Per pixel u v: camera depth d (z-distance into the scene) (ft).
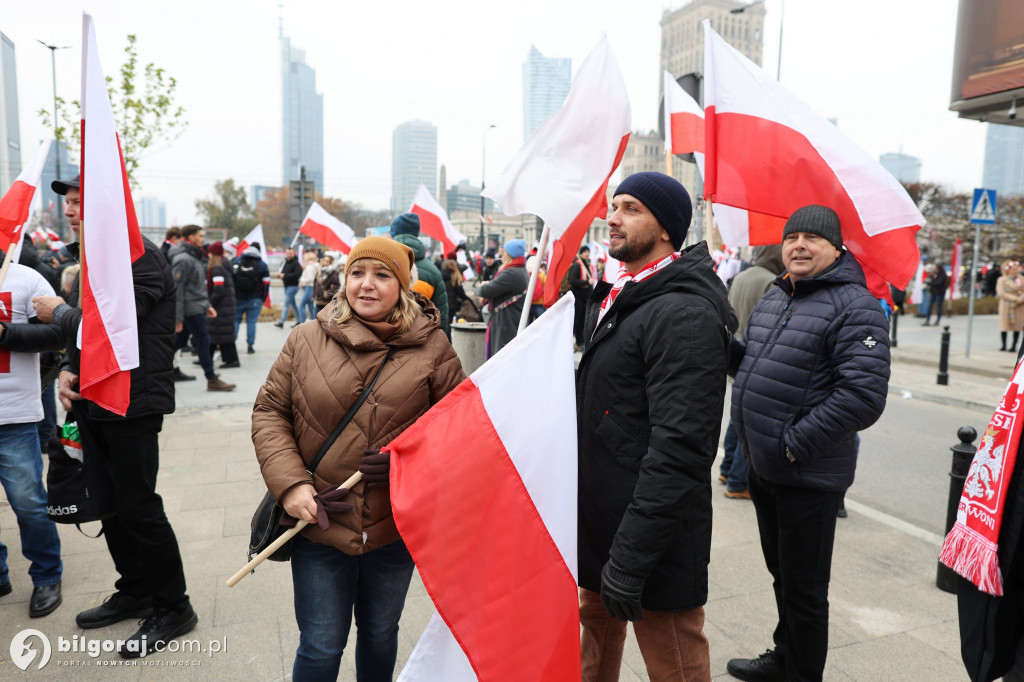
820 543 8.54
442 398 7.33
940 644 10.59
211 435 21.35
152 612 10.34
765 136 10.63
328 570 7.29
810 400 8.50
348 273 7.48
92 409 9.43
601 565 7.09
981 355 43.11
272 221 284.41
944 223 130.41
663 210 7.04
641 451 6.77
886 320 8.45
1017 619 6.17
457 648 6.71
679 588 6.82
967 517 6.33
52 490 9.69
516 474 6.73
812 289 8.89
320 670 7.34
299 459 7.21
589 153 8.63
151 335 9.75
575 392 6.84
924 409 29.17
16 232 11.20
